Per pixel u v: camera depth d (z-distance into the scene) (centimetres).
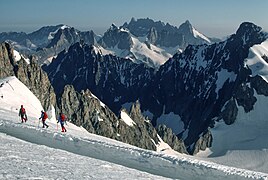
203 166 3409
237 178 3303
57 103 17425
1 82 10294
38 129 4247
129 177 2516
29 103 10025
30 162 2344
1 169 1972
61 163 2561
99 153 3756
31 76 16075
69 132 5216
